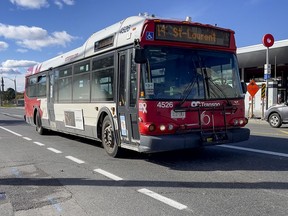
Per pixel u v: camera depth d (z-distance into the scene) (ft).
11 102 377.50
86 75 33.81
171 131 23.71
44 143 39.86
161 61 24.08
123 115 26.61
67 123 39.19
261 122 65.92
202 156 28.60
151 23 24.08
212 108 25.18
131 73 25.36
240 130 26.48
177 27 24.86
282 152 29.37
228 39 27.20
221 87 26.05
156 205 16.67
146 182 20.88
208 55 25.96
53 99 43.42
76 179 22.20
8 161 28.89
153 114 23.29
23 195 19.01
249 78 109.50
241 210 15.64
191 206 16.37
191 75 24.90
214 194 18.11
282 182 20.04
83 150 33.83
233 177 21.45
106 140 30.19
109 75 28.91
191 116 24.36
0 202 17.89
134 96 24.88
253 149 31.22
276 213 15.17
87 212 16.02
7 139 44.57
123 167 25.23
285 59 85.35
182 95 24.27
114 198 17.99
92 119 32.53
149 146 23.09
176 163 26.08
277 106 53.52
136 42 23.88
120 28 27.58
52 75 43.98
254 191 18.44
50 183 21.38
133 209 16.22
